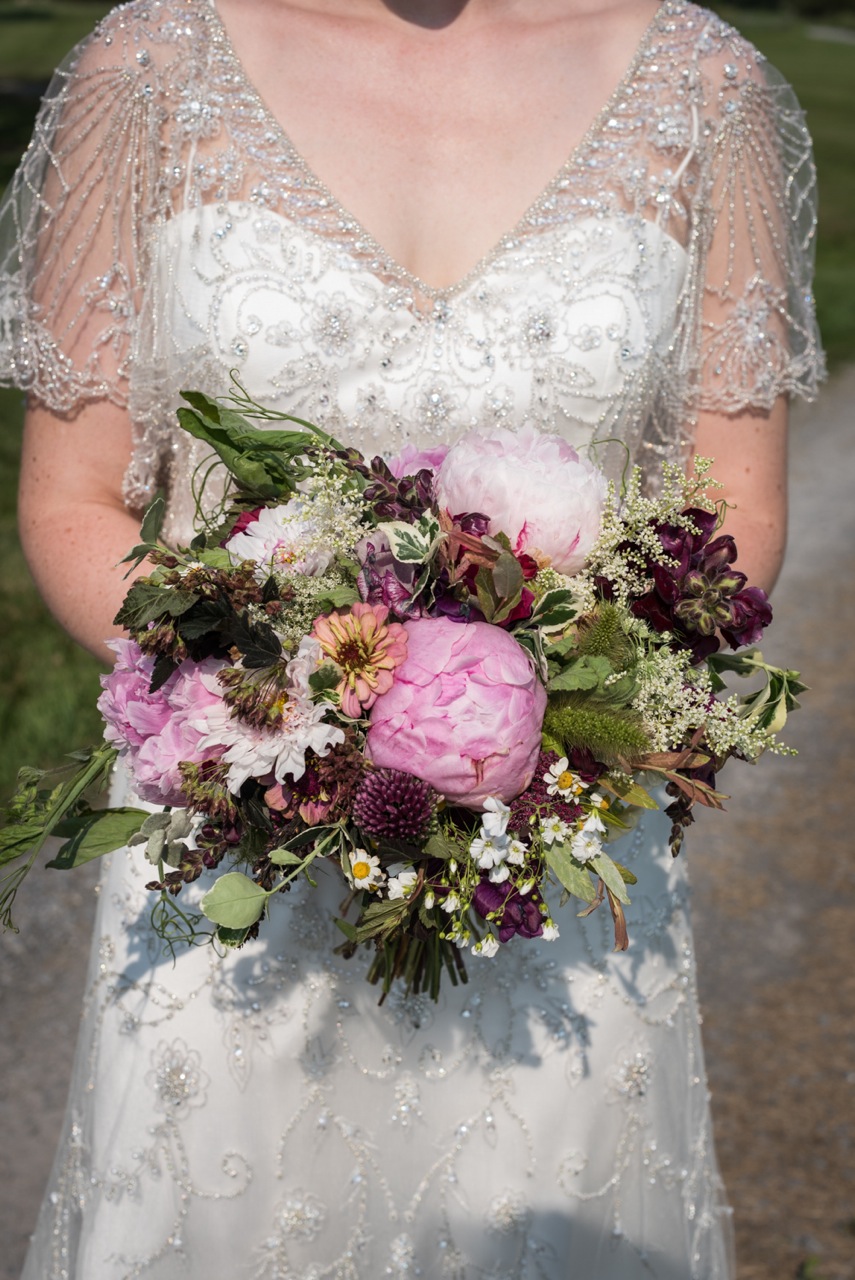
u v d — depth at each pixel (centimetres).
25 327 177
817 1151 301
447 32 184
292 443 146
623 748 132
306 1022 176
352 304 174
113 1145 177
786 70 3203
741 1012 345
